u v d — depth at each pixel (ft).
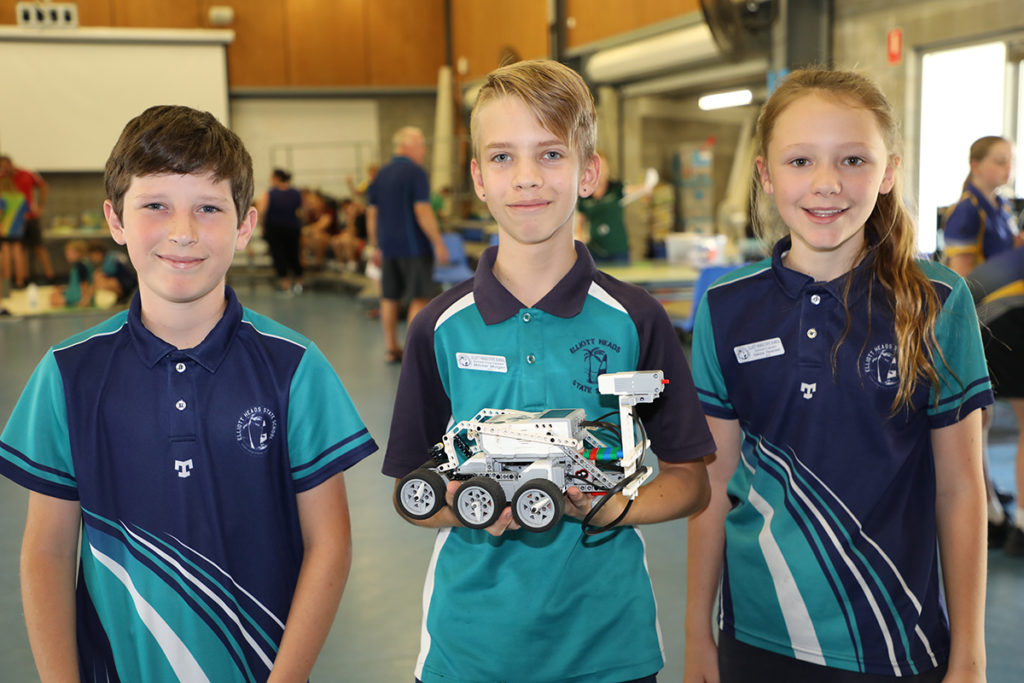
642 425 4.42
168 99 48.44
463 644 4.53
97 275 35.81
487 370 4.51
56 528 4.09
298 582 4.20
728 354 4.95
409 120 53.62
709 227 35.88
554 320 4.48
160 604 4.07
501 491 3.79
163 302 4.06
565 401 4.45
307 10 50.98
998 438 15.01
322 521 4.25
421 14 52.47
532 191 4.15
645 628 4.58
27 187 40.98
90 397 4.05
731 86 31.76
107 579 4.07
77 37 46.39
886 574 4.55
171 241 3.86
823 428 4.66
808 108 4.49
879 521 4.59
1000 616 8.98
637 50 31.89
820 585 4.63
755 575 4.82
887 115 4.57
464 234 38.52
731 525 5.01
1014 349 9.98
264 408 4.11
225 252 4.01
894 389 4.53
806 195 4.49
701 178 35.65
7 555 10.93
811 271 4.76
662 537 11.19
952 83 21.54
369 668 8.24
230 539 4.09
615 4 34.04
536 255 4.45
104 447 4.05
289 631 4.09
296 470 4.23
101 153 47.62
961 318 4.55
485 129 4.23
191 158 3.88
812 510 4.67
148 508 4.05
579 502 3.91
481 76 48.26
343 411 4.27
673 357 4.55
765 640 4.81
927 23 20.67
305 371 4.20
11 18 46.24
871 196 4.47
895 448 4.56
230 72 50.42
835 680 4.62
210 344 4.06
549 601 4.45
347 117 52.90
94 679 4.11
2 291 37.63
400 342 27.07
